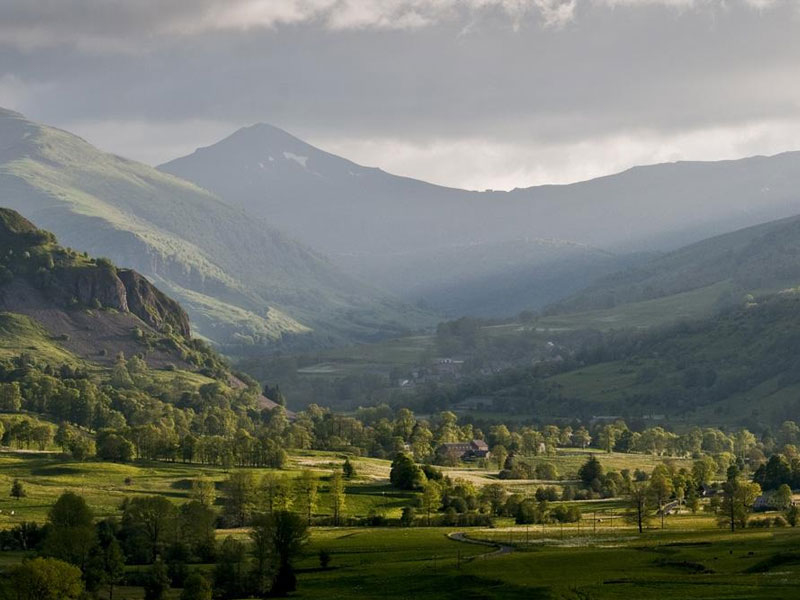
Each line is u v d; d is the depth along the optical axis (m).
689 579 176.00
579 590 171.00
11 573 175.25
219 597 187.25
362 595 180.38
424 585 184.88
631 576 182.00
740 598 155.62
